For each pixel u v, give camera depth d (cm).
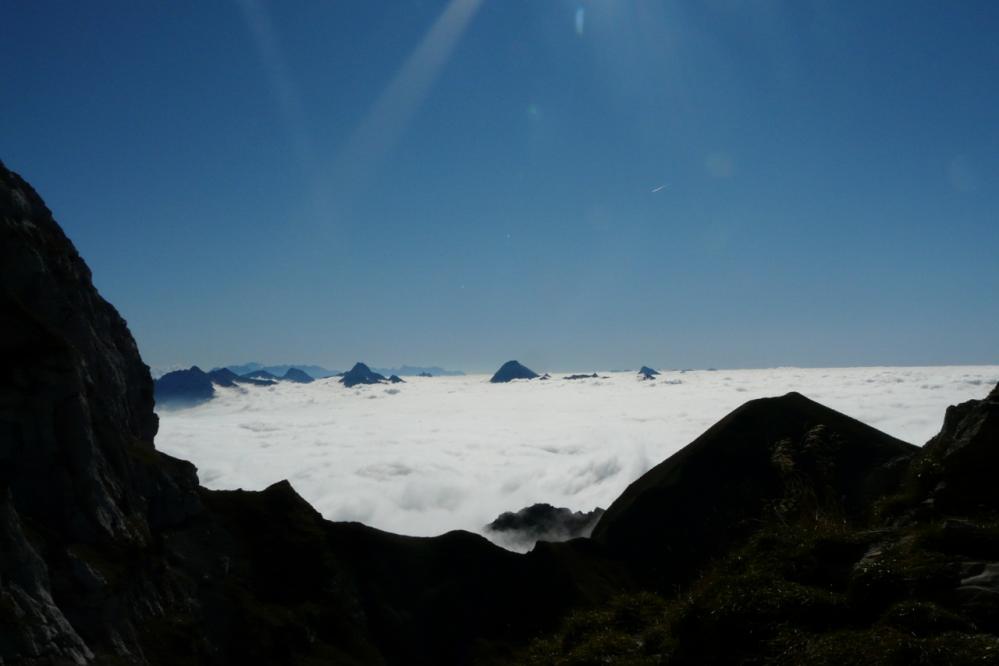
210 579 3959
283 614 4038
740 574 1462
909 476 1755
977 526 1322
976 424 1600
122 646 3075
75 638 2769
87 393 3934
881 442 4278
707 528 4341
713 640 1321
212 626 3716
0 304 3619
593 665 1585
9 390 3431
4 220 3969
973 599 1129
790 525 1670
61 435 3531
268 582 4300
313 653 3916
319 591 4353
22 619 2606
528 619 4322
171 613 3538
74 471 3512
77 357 3850
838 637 1144
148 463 4281
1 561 2723
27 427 3434
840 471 3894
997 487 1484
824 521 1592
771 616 1280
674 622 1445
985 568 1188
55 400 3550
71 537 3366
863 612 1228
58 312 4069
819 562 1414
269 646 3775
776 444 1947
